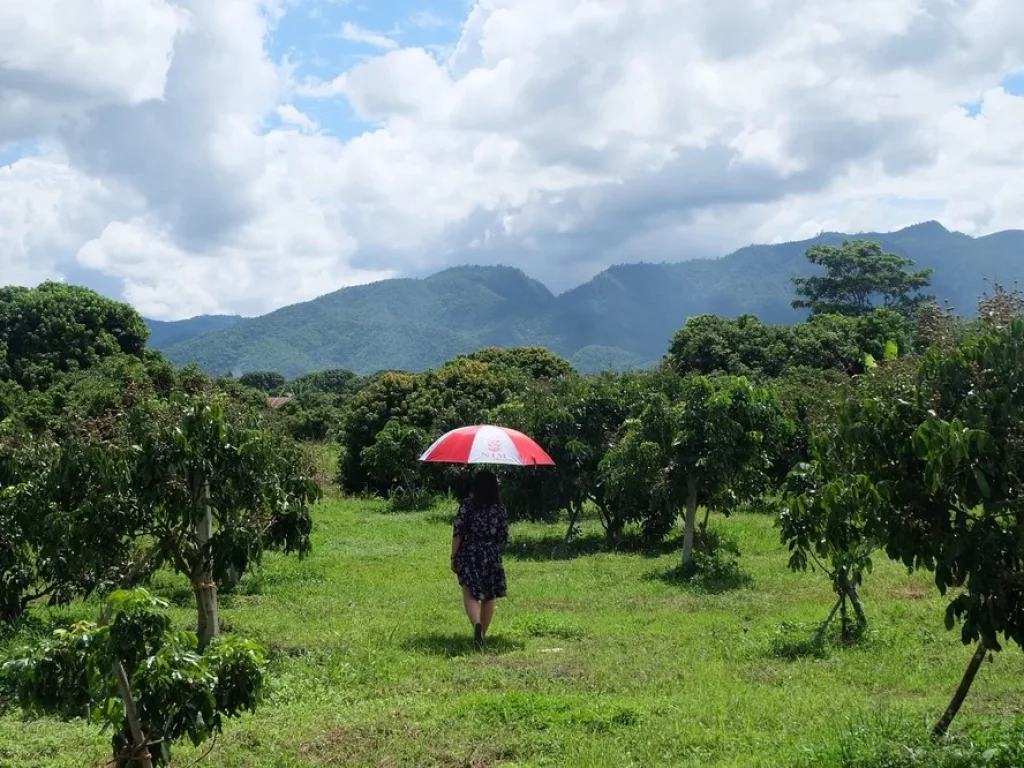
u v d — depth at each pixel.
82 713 4.82
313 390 89.75
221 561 9.13
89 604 12.77
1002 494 5.16
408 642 10.36
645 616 11.94
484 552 10.40
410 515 26.33
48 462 10.53
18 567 10.70
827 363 39.03
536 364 41.09
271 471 9.66
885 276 62.78
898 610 11.55
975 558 5.21
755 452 15.80
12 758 6.40
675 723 7.01
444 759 6.40
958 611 5.34
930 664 9.11
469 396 33.38
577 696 7.83
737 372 38.88
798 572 15.12
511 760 6.38
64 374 36.84
